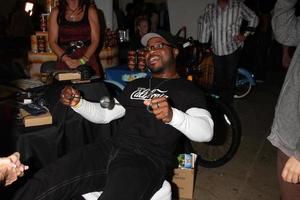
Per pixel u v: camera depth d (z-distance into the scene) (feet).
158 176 6.20
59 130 7.17
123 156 6.32
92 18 10.82
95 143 6.90
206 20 16.31
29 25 28.55
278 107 5.16
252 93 21.57
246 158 12.17
